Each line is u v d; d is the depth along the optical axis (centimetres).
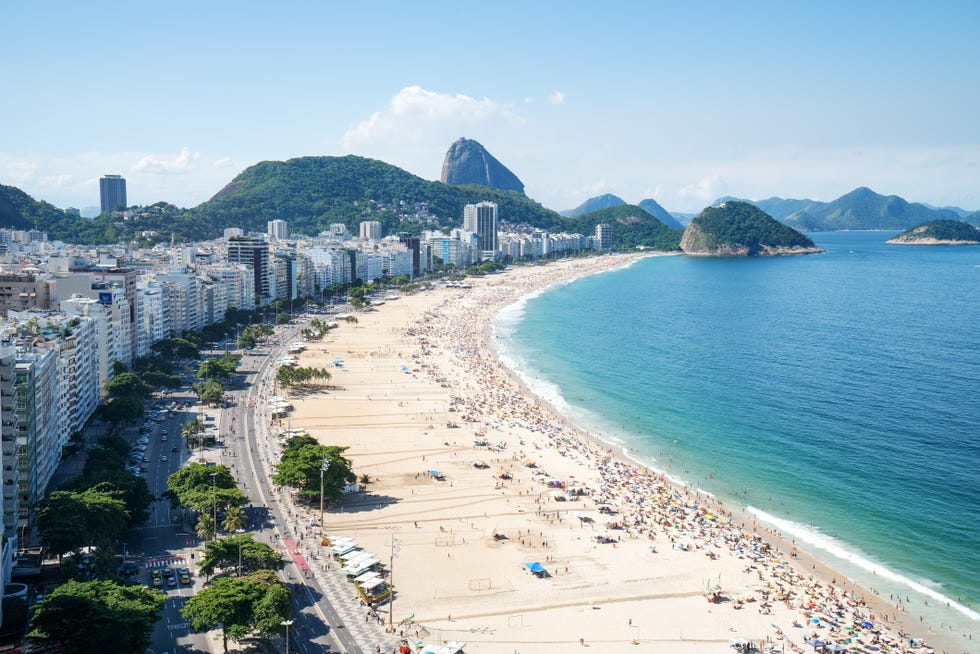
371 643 16888
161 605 16300
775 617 18775
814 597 19750
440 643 17088
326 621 17662
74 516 19025
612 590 19800
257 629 16062
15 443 19900
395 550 19700
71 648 14625
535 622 18188
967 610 19312
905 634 18212
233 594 16600
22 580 18538
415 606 18625
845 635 18000
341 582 19512
